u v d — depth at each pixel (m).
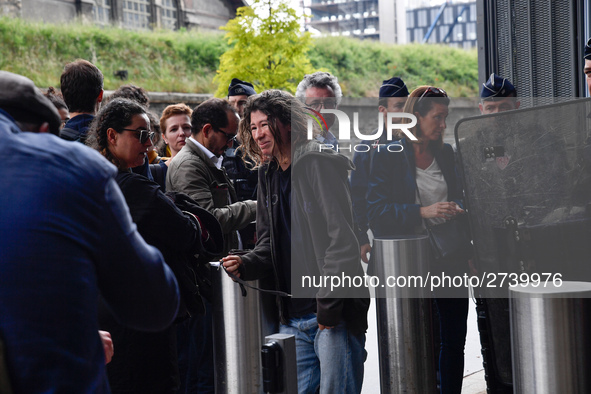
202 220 2.84
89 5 17.78
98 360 1.52
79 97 3.39
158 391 2.57
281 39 12.11
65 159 1.54
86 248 1.52
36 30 16.11
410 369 1.98
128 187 2.56
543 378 1.72
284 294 2.39
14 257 1.43
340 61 22.75
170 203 2.60
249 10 12.12
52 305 1.44
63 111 4.32
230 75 12.27
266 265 2.52
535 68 4.97
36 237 1.45
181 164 3.50
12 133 1.56
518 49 5.08
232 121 3.62
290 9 12.16
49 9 17.02
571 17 4.67
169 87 17.88
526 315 1.72
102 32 17.30
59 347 1.43
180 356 3.73
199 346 3.60
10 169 1.50
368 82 22.95
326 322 2.16
